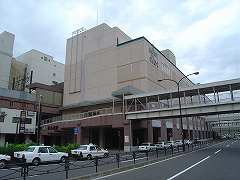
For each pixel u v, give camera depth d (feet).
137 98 159.63
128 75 205.87
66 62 262.47
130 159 76.02
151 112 144.25
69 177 43.24
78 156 93.56
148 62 204.95
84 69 242.37
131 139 145.79
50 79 302.25
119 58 216.33
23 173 36.70
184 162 66.90
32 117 206.59
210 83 133.49
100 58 230.68
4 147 81.00
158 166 58.23
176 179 38.65
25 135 202.18
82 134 170.71
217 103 125.29
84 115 179.22
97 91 224.12
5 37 248.93
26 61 293.23
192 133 265.34
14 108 200.75
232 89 138.31
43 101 232.53
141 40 206.08
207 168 52.90
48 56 305.53
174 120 215.51
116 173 47.32
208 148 140.97
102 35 235.40
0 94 198.08
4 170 57.06
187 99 243.81
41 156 73.46
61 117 196.65
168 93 148.66
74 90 244.42
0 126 181.78
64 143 207.92
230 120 323.57
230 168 52.19
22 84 271.08
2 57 242.99
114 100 183.73
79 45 254.47
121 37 236.02
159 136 185.98
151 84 203.51
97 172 45.55
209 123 368.68
